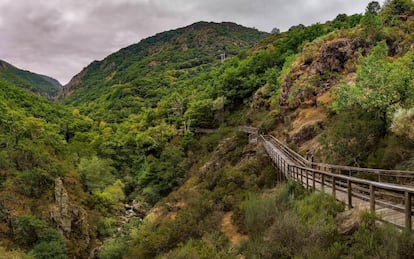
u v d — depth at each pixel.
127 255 23.81
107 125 105.31
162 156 55.38
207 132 60.50
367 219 7.24
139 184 54.25
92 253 38.09
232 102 64.00
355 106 19.12
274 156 23.44
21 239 37.34
